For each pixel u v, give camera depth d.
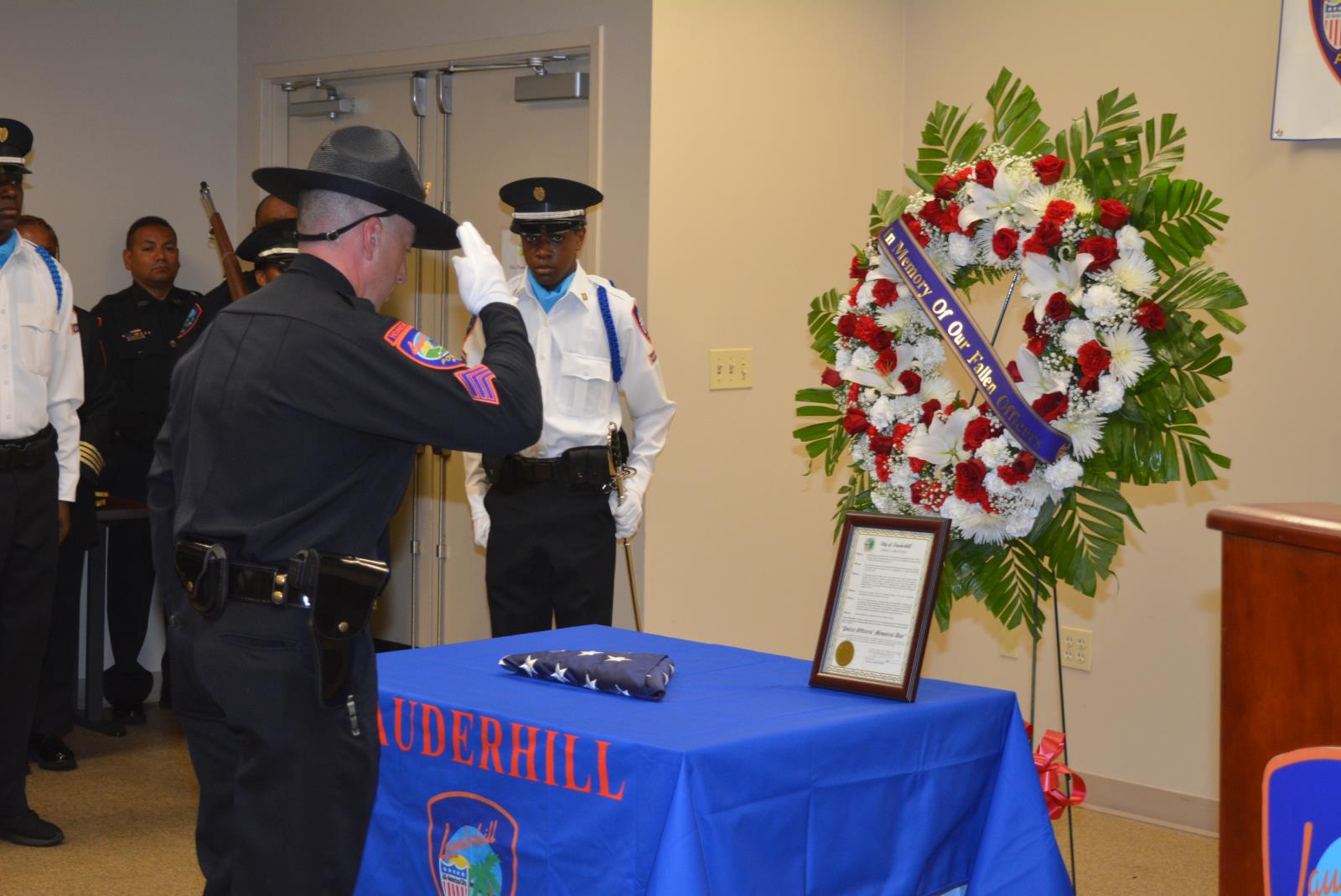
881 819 1.70
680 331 3.86
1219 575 3.67
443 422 1.59
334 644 1.58
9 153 3.21
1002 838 1.81
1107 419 2.00
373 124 4.58
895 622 1.83
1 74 4.39
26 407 3.22
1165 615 3.78
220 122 4.91
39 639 3.31
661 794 1.51
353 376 1.58
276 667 1.57
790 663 2.04
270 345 1.60
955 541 2.11
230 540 1.60
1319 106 3.41
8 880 3.13
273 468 1.59
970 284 2.22
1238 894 1.45
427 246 1.86
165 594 1.76
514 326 1.74
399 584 4.61
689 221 3.86
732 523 4.07
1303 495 3.50
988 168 2.03
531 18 4.01
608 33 3.82
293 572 1.57
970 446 2.03
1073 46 3.95
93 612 4.20
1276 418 3.55
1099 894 3.23
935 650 4.31
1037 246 1.98
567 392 3.25
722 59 3.90
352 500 1.64
